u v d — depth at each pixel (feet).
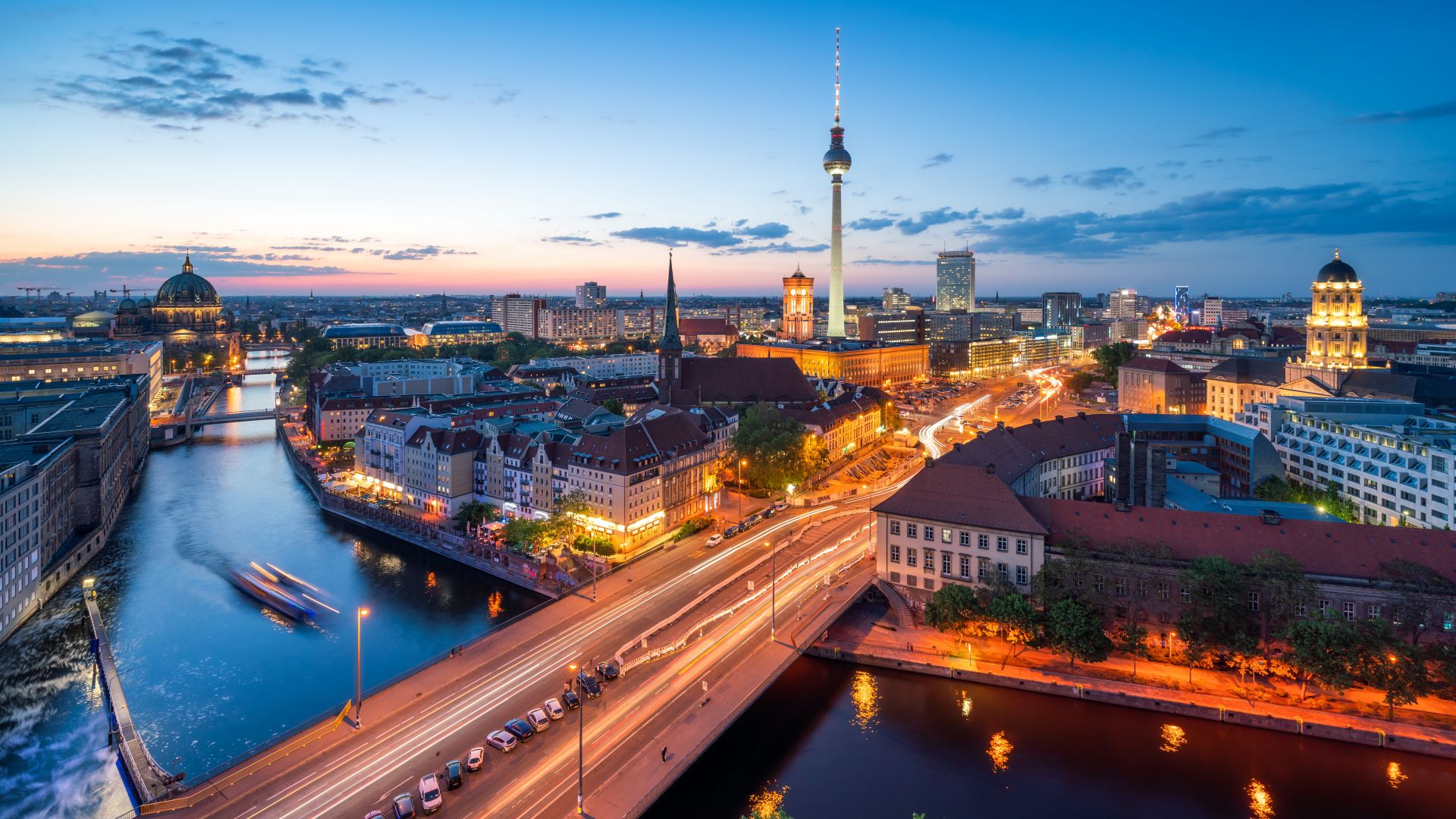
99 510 524.52
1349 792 254.47
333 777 241.55
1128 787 259.19
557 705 275.59
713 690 292.61
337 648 376.89
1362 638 279.28
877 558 391.45
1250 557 322.55
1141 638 312.91
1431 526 450.71
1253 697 300.61
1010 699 312.29
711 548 474.08
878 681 330.13
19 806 268.00
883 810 249.55
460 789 235.20
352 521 574.97
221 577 469.57
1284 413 624.59
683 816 247.91
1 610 390.01
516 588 442.91
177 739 302.25
